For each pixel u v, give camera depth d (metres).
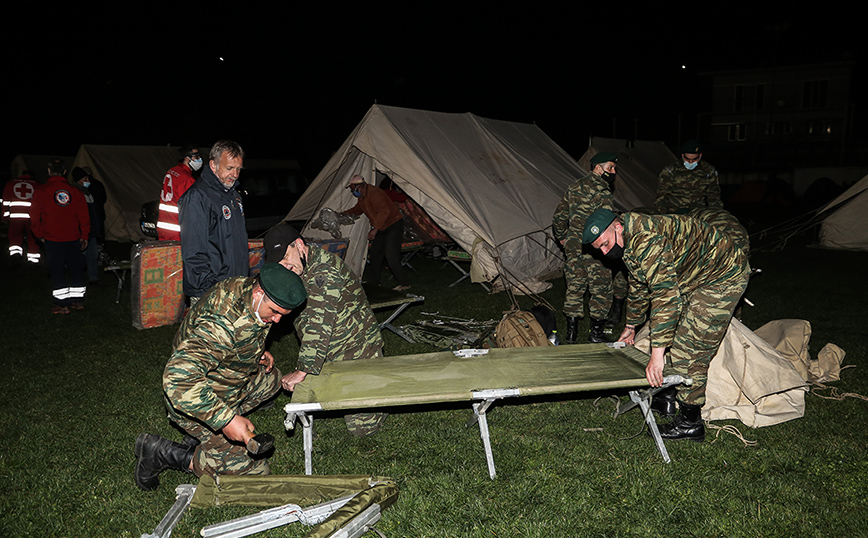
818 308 7.02
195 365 2.58
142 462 3.09
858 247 11.76
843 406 4.14
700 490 3.10
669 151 16.16
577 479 3.22
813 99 32.25
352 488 2.98
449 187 7.11
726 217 4.09
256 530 2.72
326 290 3.34
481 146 8.63
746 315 6.74
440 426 3.92
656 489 3.11
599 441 3.68
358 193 7.38
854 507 2.93
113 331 6.30
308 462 3.12
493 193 7.75
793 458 3.40
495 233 7.10
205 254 3.83
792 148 32.62
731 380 4.01
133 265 6.19
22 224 10.05
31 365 5.20
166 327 6.46
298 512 2.79
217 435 3.05
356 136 7.17
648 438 3.69
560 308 7.18
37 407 4.28
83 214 7.09
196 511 2.91
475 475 3.28
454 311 7.05
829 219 12.09
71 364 5.23
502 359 3.61
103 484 3.22
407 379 3.25
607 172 5.55
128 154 13.65
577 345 3.87
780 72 32.69
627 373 3.29
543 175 9.05
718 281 3.47
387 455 3.55
